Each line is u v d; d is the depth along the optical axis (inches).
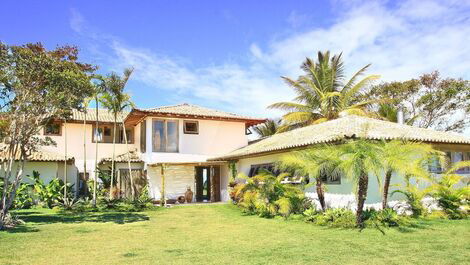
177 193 1010.1
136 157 1075.3
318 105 1299.2
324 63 1316.4
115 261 332.2
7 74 542.3
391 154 502.9
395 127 732.0
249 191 726.5
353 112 1179.9
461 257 327.9
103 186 1020.5
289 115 1232.2
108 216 690.2
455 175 620.4
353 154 483.2
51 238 450.9
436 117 1402.6
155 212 758.5
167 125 1003.3
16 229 523.8
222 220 615.2
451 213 573.0
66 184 922.7
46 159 928.9
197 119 1039.0
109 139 1136.2
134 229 523.2
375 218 501.4
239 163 949.8
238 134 1094.4
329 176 612.7
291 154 615.8
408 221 518.9
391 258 327.6
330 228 495.5
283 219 596.7
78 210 792.9
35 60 552.7
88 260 337.4
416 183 624.7
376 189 594.6
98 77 842.2
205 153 1039.0
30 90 566.3
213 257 341.4
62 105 602.2
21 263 327.3
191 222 596.4
